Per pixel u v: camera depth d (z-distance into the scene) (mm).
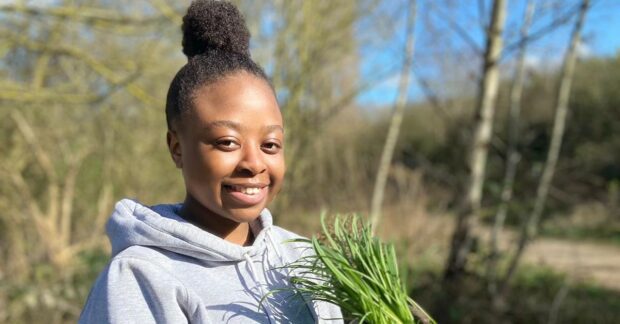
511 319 6477
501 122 12484
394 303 1518
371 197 8016
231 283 1385
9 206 6836
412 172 8461
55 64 6867
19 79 7031
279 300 1440
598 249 11141
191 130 1362
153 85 7977
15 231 6824
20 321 5520
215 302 1331
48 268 6316
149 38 6234
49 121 7918
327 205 7711
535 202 7074
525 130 11750
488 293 6711
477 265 6992
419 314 1579
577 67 15320
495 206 6949
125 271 1288
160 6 5527
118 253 1371
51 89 5852
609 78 15383
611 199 11055
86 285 6199
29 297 5660
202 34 1459
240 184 1368
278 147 1420
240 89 1367
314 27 7621
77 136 8102
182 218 1487
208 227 1466
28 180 7875
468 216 6801
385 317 1487
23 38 5605
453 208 7332
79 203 8172
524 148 8711
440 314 6355
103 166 8211
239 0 7367
